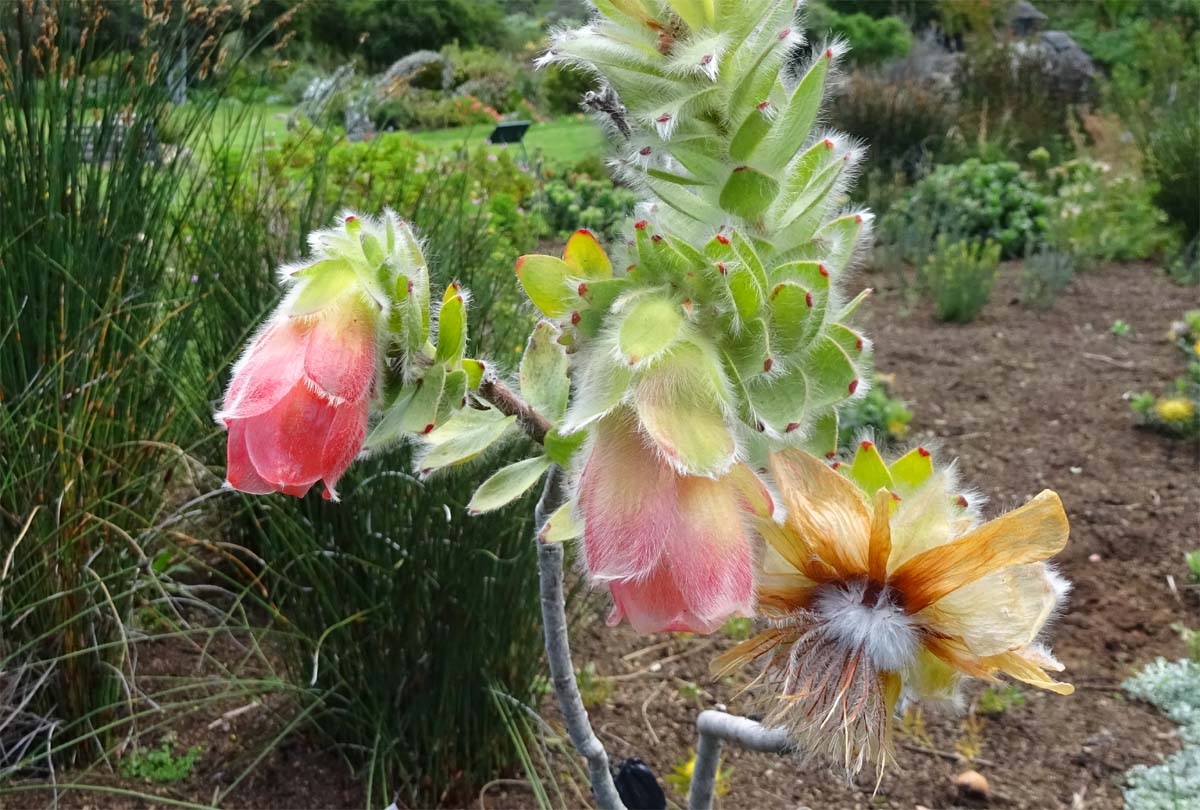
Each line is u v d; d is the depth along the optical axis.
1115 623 1.24
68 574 0.92
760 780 0.97
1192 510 1.47
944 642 0.35
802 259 0.34
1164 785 0.95
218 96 1.12
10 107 0.97
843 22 5.62
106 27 1.14
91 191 1.00
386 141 1.83
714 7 0.33
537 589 0.94
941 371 2.06
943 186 3.01
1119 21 7.09
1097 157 3.70
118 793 0.90
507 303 1.20
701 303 0.30
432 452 0.38
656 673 1.14
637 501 0.29
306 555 0.91
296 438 0.30
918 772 0.99
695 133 0.34
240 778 0.85
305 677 0.96
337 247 0.33
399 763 0.91
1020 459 1.66
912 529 0.34
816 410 0.33
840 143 0.34
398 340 0.33
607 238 2.36
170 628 1.09
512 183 2.28
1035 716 1.08
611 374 0.30
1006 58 4.34
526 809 0.93
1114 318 2.35
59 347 0.94
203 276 1.10
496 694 0.91
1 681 0.91
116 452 0.97
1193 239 2.83
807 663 0.35
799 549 0.35
